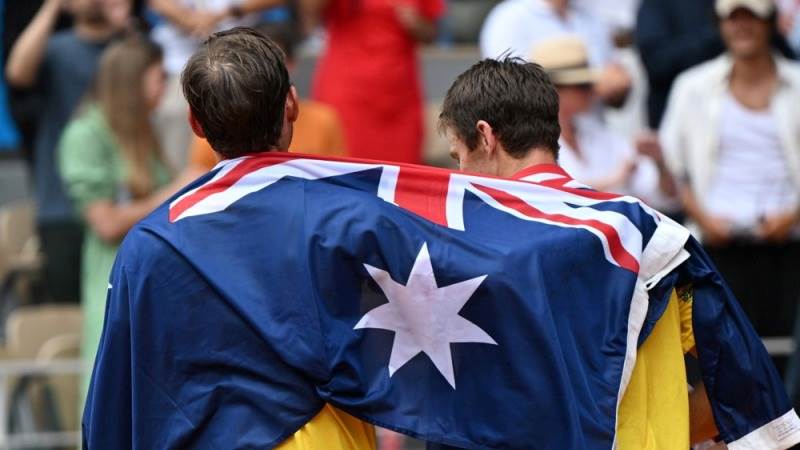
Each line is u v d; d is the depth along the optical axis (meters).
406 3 24.25
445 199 11.30
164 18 26.11
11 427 20.75
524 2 23.73
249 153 11.31
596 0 26.52
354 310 10.95
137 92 20.28
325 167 11.29
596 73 21.45
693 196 22.06
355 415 10.88
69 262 24.34
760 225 21.73
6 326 24.02
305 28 25.02
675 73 24.33
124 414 11.14
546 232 11.11
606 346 11.00
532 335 10.77
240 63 11.13
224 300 10.86
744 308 22.02
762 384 11.71
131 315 10.96
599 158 21.36
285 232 10.96
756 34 21.67
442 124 12.12
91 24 24.59
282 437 10.79
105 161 20.22
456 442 10.85
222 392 10.87
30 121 25.42
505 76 11.88
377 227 10.94
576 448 10.66
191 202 11.13
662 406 11.38
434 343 10.95
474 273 10.86
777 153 21.88
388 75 24.28
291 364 10.77
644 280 11.35
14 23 26.89
